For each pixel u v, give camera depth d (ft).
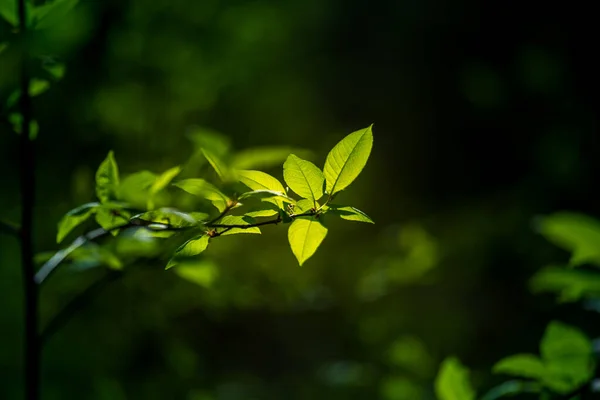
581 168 13.85
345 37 21.89
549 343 4.29
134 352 7.59
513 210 12.16
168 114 8.77
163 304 7.46
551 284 4.81
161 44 9.13
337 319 9.88
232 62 10.21
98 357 7.27
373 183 18.80
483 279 11.04
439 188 19.27
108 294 7.35
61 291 7.16
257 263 6.57
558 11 17.49
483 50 19.57
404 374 8.27
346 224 9.82
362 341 9.37
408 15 21.48
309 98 16.37
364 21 22.12
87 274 7.20
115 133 8.61
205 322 9.67
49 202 7.88
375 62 21.91
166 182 4.00
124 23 8.79
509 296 10.96
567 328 4.28
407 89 20.84
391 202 18.85
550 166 14.01
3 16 4.09
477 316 10.38
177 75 9.10
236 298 6.64
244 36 10.48
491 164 18.30
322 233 3.45
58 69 4.16
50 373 6.93
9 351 7.13
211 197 3.54
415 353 8.43
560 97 16.39
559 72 16.42
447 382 4.44
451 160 19.30
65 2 4.10
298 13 14.14
